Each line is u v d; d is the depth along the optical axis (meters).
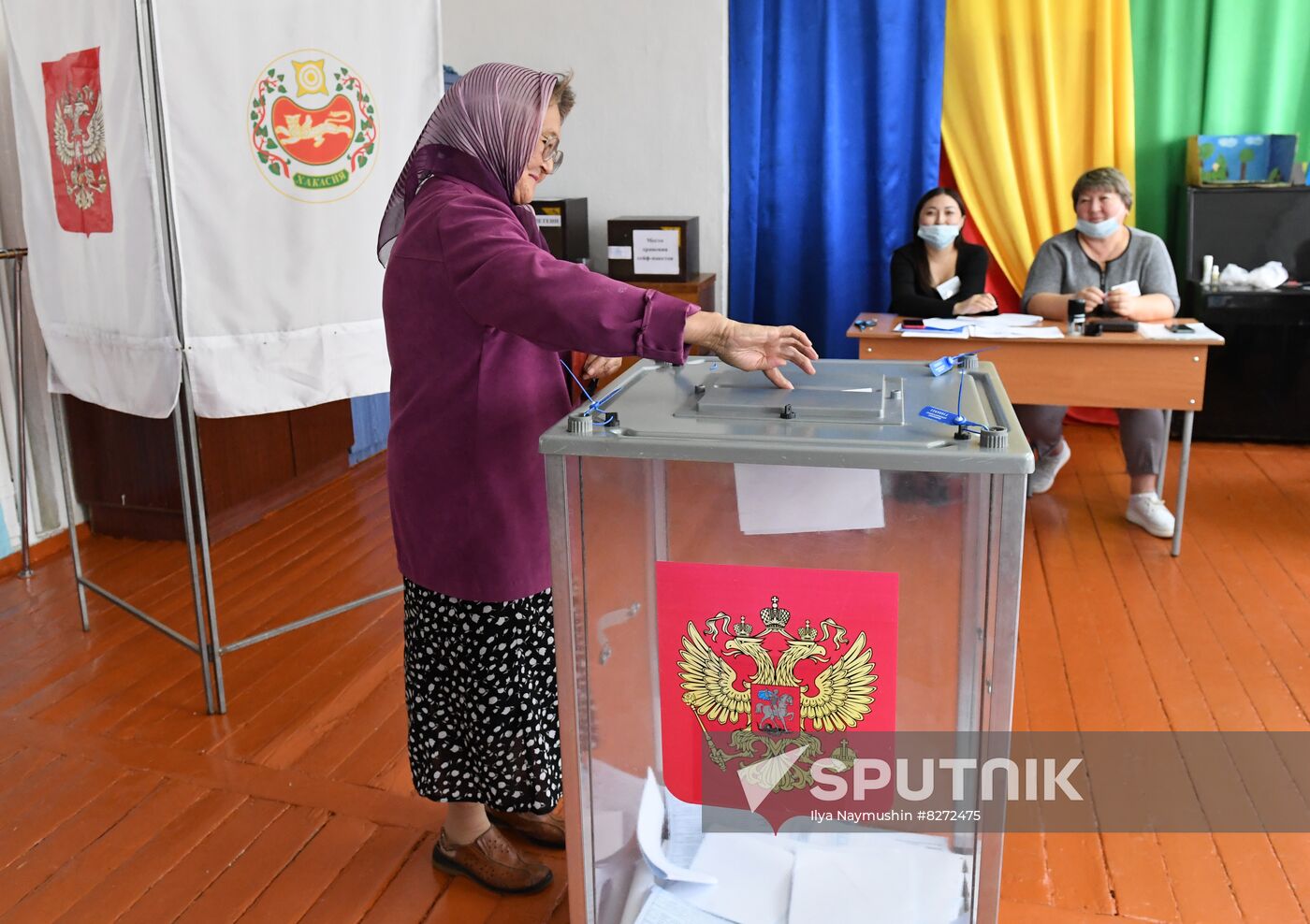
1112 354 3.17
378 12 2.43
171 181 2.17
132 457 3.52
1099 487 3.99
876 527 1.27
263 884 1.93
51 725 2.47
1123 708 2.46
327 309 2.45
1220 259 4.46
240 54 2.22
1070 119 4.55
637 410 1.46
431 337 1.57
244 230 2.29
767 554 1.33
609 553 1.38
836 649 1.34
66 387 2.73
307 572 3.34
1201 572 3.20
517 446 1.61
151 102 2.12
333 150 2.39
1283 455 4.34
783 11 4.50
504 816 2.04
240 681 2.67
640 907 1.52
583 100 4.77
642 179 4.80
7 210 3.29
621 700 1.45
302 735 2.42
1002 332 3.27
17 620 3.03
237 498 3.66
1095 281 3.69
